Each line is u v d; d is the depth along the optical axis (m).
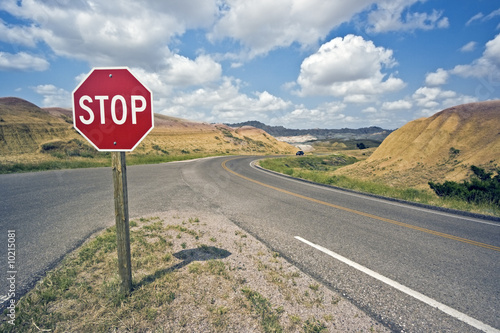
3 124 41.38
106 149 2.52
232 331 2.16
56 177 11.03
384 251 4.15
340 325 2.32
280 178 15.43
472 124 37.69
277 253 3.87
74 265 3.20
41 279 2.88
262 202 7.90
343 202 8.34
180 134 72.94
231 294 2.71
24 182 9.41
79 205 6.42
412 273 3.40
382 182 33.81
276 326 2.23
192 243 4.16
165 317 2.30
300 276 3.21
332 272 3.36
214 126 95.81
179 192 9.05
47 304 2.42
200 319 2.29
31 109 53.22
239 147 84.62
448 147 36.88
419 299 2.79
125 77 2.50
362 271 3.42
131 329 2.13
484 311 2.61
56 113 59.91
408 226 5.69
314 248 4.18
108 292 2.63
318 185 12.75
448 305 2.70
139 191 8.95
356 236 4.88
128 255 2.62
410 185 30.25
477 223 6.18
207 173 16.27
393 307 2.63
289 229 5.19
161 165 21.23
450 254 4.11
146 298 2.55
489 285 3.15
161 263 3.36
